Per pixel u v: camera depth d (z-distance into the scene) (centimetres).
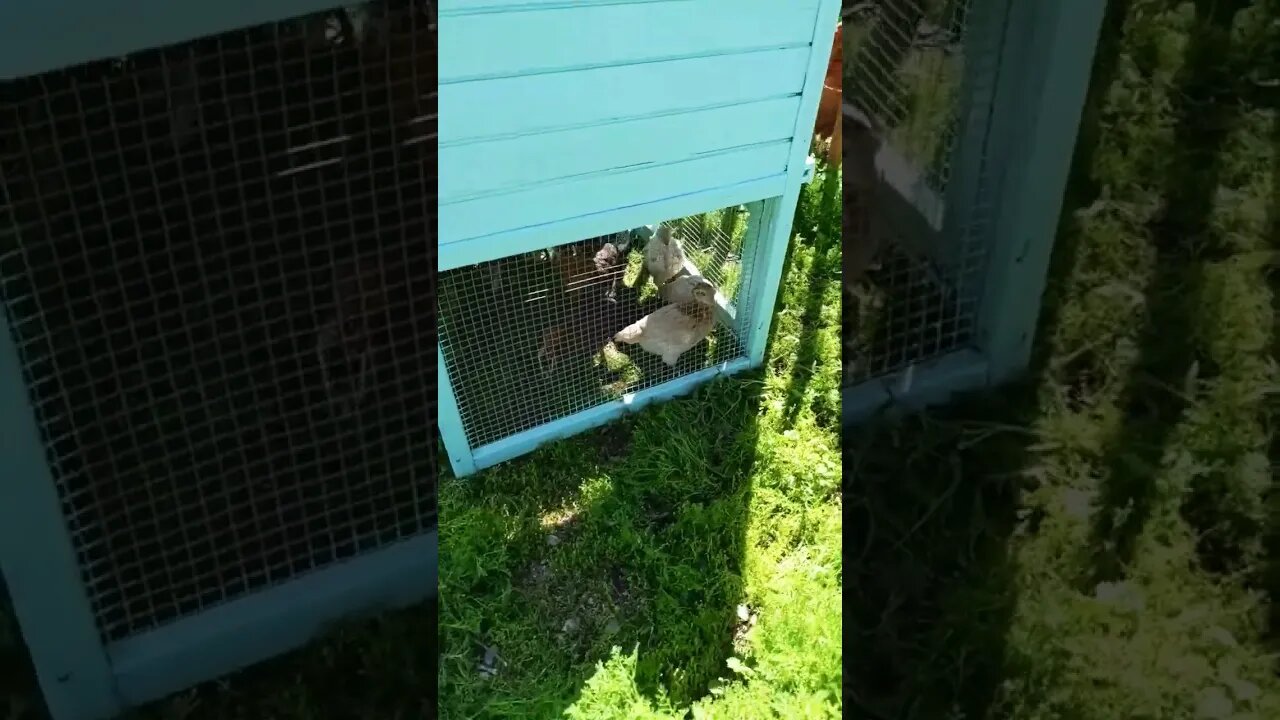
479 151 124
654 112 133
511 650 140
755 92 140
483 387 166
